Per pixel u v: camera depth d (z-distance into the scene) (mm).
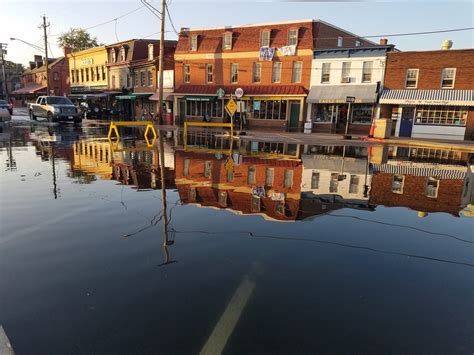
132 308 2770
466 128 24250
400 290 3119
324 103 28938
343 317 2699
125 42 42594
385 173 9234
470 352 2336
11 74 97812
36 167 8969
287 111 30141
